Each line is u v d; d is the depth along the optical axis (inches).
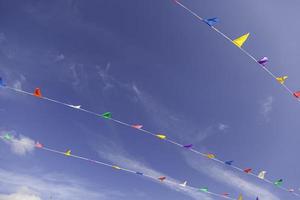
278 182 523.8
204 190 558.9
